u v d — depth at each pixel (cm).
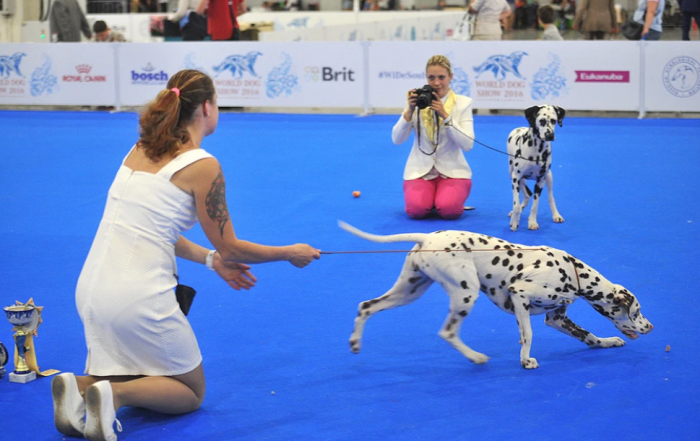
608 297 423
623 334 450
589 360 431
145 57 1468
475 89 1349
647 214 765
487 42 1324
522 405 376
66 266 624
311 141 1194
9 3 1886
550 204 747
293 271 606
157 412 373
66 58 1500
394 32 1809
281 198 851
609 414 365
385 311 517
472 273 409
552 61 1311
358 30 1778
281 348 455
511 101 1340
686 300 524
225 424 362
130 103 1494
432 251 407
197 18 1482
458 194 747
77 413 338
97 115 1487
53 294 555
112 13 2075
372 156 1080
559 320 443
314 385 404
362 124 1341
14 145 1188
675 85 1292
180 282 583
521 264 415
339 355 444
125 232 344
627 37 1512
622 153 1066
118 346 348
